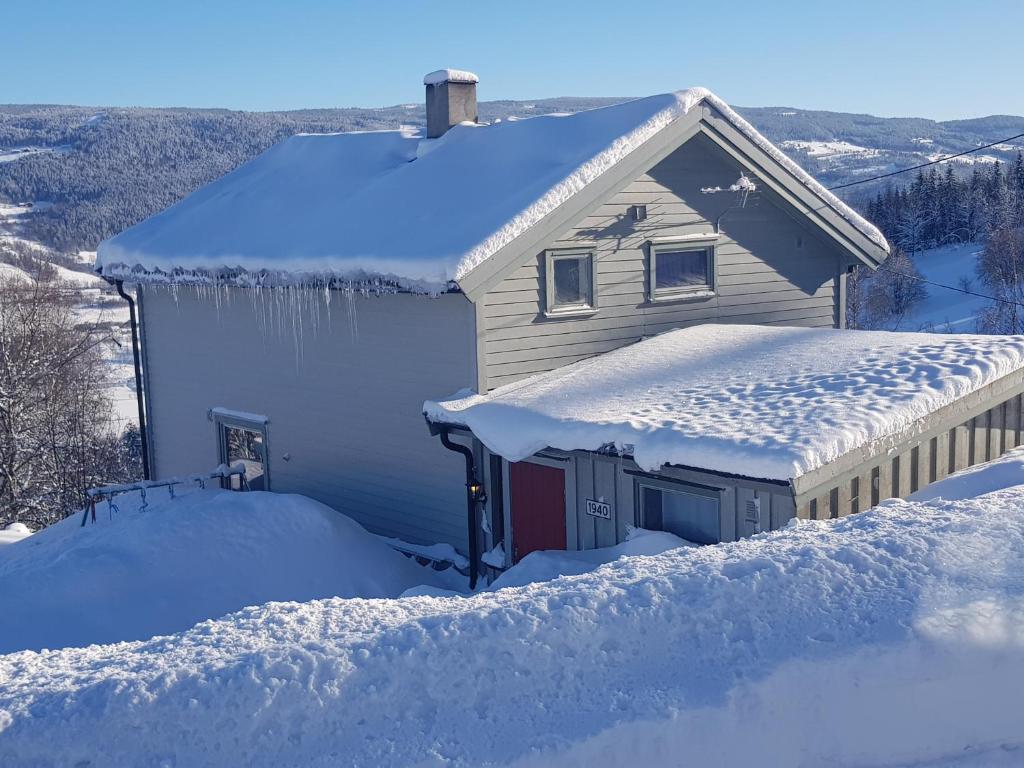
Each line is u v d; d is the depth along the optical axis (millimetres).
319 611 4934
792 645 4109
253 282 13938
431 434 11797
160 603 10578
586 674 4062
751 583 4457
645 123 12500
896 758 3922
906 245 91062
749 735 3846
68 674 4434
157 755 3793
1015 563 4582
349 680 4027
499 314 11812
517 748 3721
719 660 4082
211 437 16359
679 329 13547
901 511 5574
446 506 12492
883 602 4312
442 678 4043
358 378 13516
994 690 4035
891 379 9453
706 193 13852
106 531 13086
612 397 10547
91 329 32312
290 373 14648
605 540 10406
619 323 13078
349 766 3676
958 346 10289
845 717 3928
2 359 27000
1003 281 59156
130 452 34938
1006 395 9641
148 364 17641
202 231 16141
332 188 15781
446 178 13914
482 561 11945
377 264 11977
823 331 12320
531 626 4238
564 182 11820
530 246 11648
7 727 3920
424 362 12445
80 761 3795
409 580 11734
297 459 14719
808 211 14672
